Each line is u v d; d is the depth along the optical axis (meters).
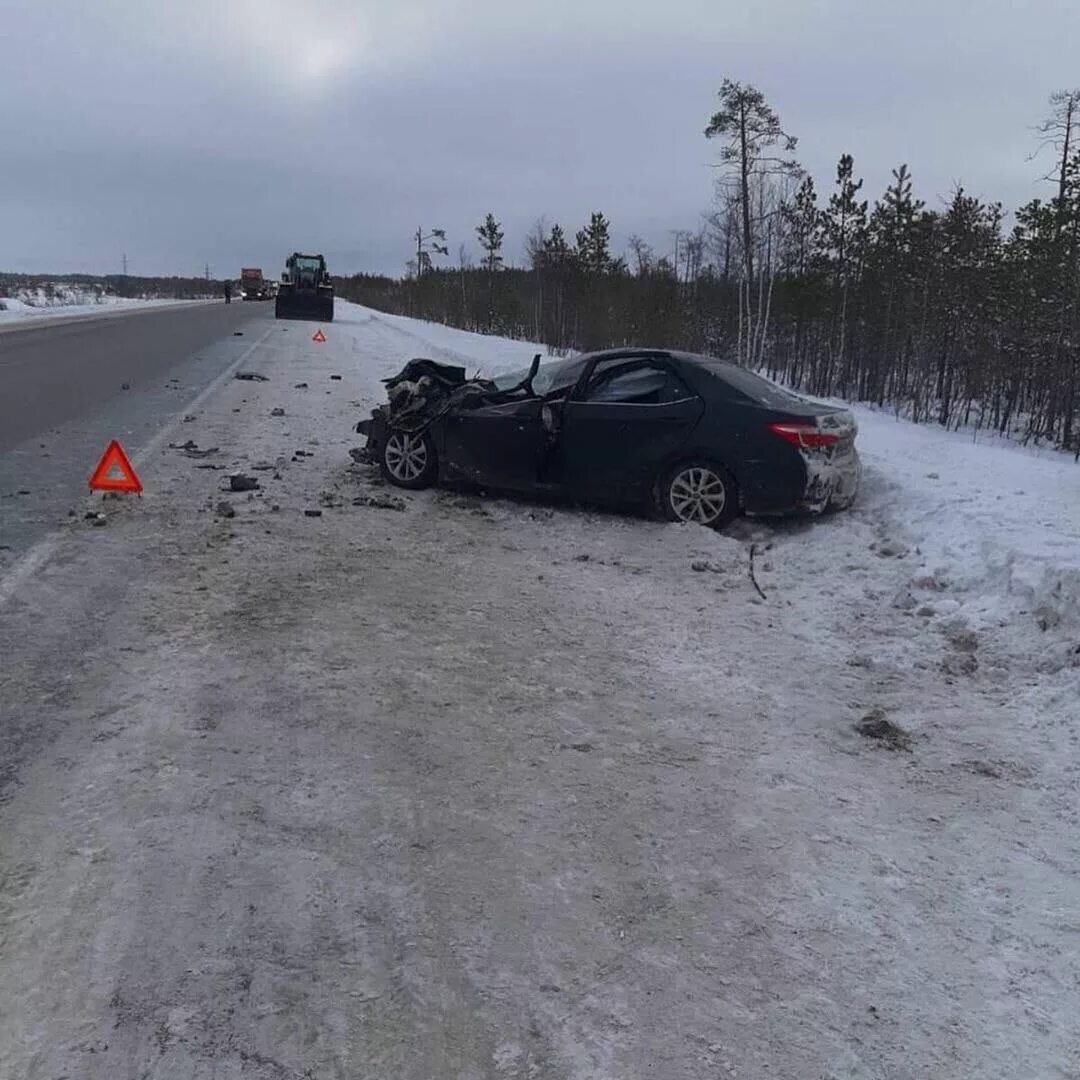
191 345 26.80
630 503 8.08
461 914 2.91
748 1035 2.49
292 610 5.48
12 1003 2.45
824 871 3.24
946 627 5.50
